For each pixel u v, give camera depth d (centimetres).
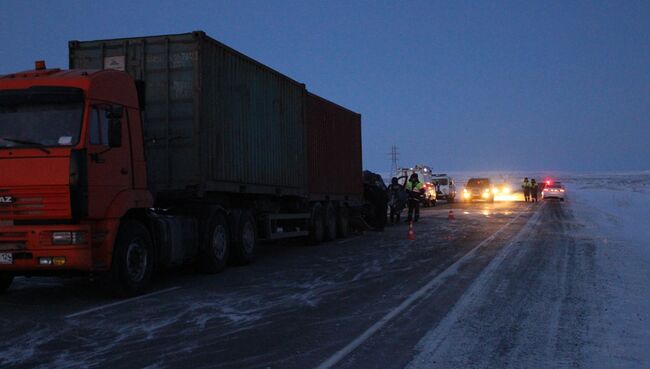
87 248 868
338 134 2083
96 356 635
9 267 862
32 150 853
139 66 1201
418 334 716
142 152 1025
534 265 1258
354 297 945
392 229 2406
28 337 711
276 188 1552
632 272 1152
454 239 1873
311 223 1805
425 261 1359
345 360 618
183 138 1170
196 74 1167
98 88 909
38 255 855
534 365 600
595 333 716
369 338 700
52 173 845
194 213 1226
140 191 999
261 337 709
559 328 739
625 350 648
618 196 4959
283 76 1609
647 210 3061
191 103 1169
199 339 702
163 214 1166
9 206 852
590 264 1261
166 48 1184
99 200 891
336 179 2041
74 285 1096
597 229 2123
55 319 805
